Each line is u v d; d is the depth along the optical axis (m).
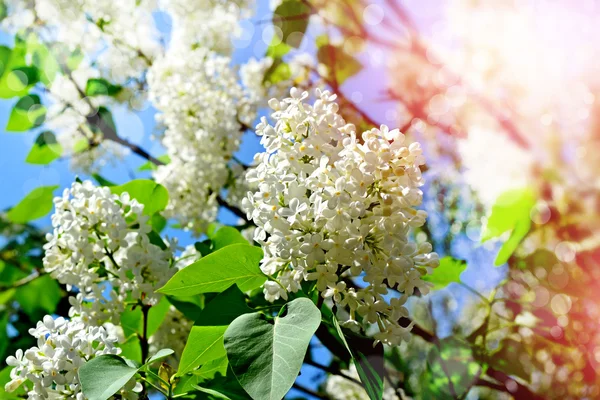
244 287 0.70
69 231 0.77
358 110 1.02
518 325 0.91
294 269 0.66
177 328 0.88
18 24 1.04
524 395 0.85
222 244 0.82
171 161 1.01
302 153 0.66
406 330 0.65
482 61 0.89
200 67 1.02
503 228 0.82
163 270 0.80
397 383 0.93
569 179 0.84
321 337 0.78
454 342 0.85
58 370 0.68
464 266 0.86
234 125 1.00
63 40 1.05
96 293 0.78
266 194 0.66
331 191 0.65
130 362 0.67
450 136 0.99
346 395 0.98
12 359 0.69
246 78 1.13
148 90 1.09
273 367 0.60
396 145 0.66
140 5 1.10
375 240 0.65
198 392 0.68
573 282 0.94
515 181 0.83
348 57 1.08
